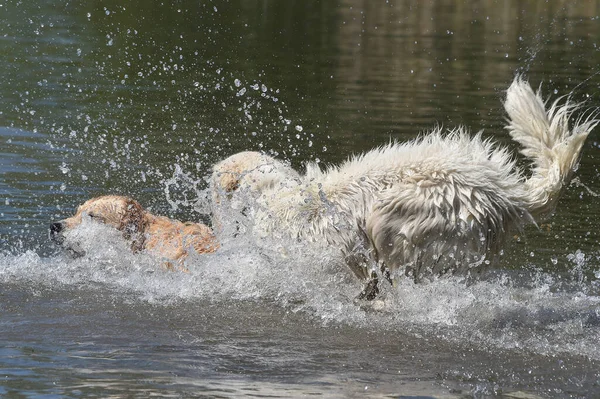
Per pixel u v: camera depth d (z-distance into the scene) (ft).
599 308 30.81
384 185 30.35
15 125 58.54
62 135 56.75
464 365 24.64
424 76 87.40
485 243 29.45
